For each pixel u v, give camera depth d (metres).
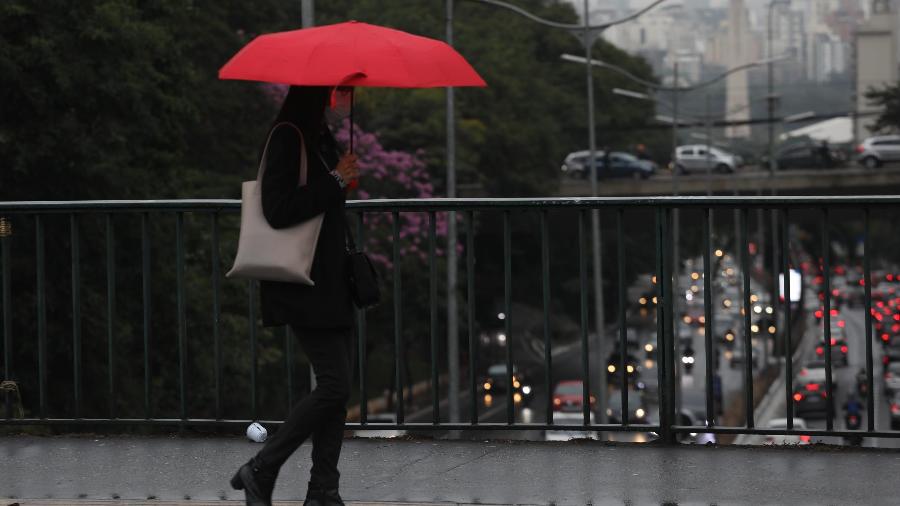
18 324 38.81
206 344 47.34
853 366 131.88
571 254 128.75
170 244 45.38
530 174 123.50
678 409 70.94
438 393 14.24
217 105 69.44
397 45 9.89
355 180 10.33
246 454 13.65
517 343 143.88
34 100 40.31
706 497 11.98
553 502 11.84
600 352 66.31
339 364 10.59
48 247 39.28
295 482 12.46
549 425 14.11
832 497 11.97
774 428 14.09
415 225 82.31
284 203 10.07
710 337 13.97
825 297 13.91
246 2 74.75
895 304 133.25
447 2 55.72
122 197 43.66
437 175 98.69
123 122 44.22
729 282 197.25
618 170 138.88
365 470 12.99
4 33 40.88
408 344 91.44
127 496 12.01
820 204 13.70
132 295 42.19
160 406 43.88
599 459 13.46
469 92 118.88
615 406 83.88
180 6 51.59
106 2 42.88
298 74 9.63
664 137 196.12
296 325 10.38
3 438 14.42
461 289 87.00
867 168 134.75
